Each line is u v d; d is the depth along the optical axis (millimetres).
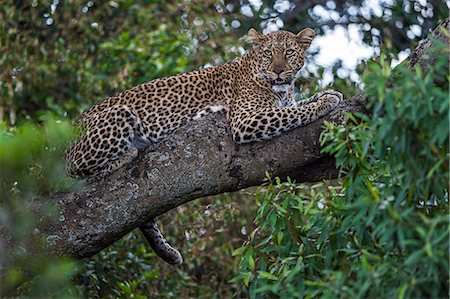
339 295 8359
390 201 8617
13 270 10523
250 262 9602
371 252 9125
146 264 14656
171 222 14867
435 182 8445
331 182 14117
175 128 12250
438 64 8156
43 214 10703
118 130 11719
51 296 11070
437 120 8180
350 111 10938
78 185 10891
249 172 10969
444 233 7715
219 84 12680
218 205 14758
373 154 9477
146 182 10898
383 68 8539
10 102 15266
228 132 11117
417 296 7996
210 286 15406
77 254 10914
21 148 7273
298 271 9094
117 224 10906
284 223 9930
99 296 14070
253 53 13023
